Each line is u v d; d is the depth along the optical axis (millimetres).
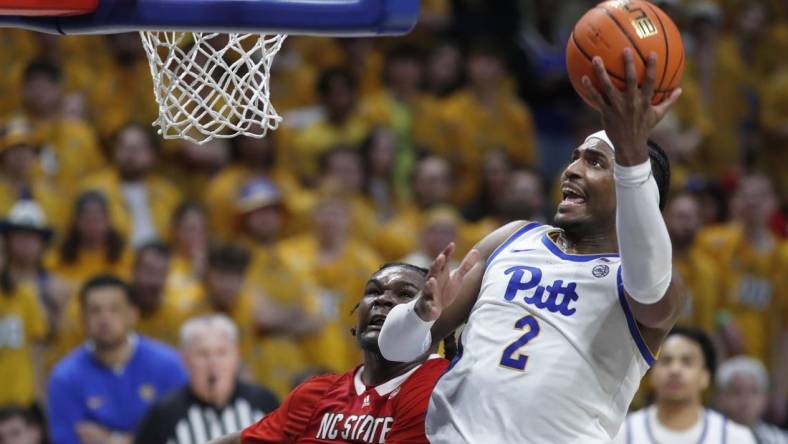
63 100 18531
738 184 20766
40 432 13766
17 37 18844
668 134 21781
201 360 12844
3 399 15000
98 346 14078
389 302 8289
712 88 23938
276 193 17078
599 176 7555
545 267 7660
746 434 12562
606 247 7645
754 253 19406
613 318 7367
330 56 21328
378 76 21656
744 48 25219
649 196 6879
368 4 7227
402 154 20078
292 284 16641
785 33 25344
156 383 14258
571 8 23000
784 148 23984
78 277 16078
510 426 7266
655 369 12609
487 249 8070
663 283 7043
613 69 6938
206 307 15797
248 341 15953
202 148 18547
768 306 19406
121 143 17500
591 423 7336
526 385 7312
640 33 6957
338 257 17375
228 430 12914
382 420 8227
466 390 7488
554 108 22531
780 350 19406
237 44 8484
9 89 18531
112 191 17141
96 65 19156
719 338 18422
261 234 16875
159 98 8438
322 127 19812
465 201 20656
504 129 21109
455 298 7973
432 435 7629
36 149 17250
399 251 18484
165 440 12773
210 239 16859
